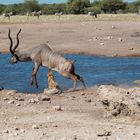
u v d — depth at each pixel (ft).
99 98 70.79
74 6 491.31
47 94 79.10
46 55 86.63
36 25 251.19
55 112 64.80
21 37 192.13
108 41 174.70
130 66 123.65
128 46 160.76
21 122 59.31
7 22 285.23
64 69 84.84
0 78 104.47
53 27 237.86
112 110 61.36
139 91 62.49
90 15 374.02
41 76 105.19
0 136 52.65
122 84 95.45
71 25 250.57
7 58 141.49
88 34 201.05
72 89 85.25
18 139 51.37
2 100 74.08
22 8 507.71
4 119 60.90
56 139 51.29
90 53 150.30
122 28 228.02
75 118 61.21
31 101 71.92
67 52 153.28
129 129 55.47
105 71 115.03
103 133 52.80
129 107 59.82
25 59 89.51
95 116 62.28
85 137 52.03
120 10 508.53
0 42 175.32
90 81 99.91
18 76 107.14
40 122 59.16
